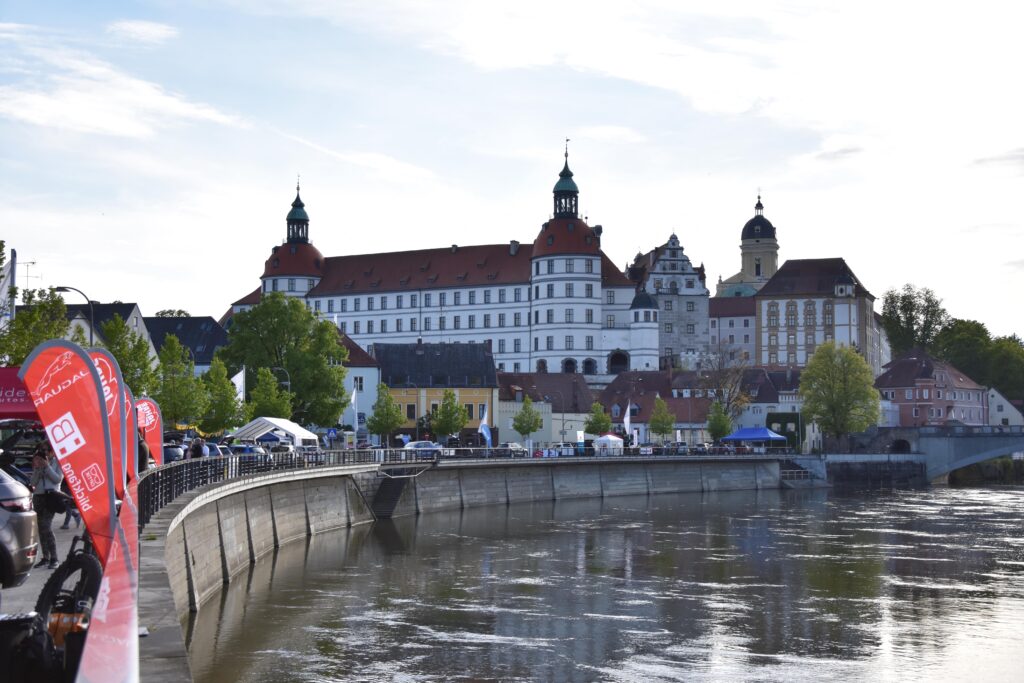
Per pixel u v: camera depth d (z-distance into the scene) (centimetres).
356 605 5906
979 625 5581
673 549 8556
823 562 7819
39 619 1806
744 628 5481
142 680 1677
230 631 5138
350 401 14588
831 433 19450
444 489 11794
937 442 18538
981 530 10006
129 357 9906
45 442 3481
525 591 6494
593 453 15538
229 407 11706
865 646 5103
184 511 4806
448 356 19650
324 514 9356
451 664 4656
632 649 4997
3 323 8338
